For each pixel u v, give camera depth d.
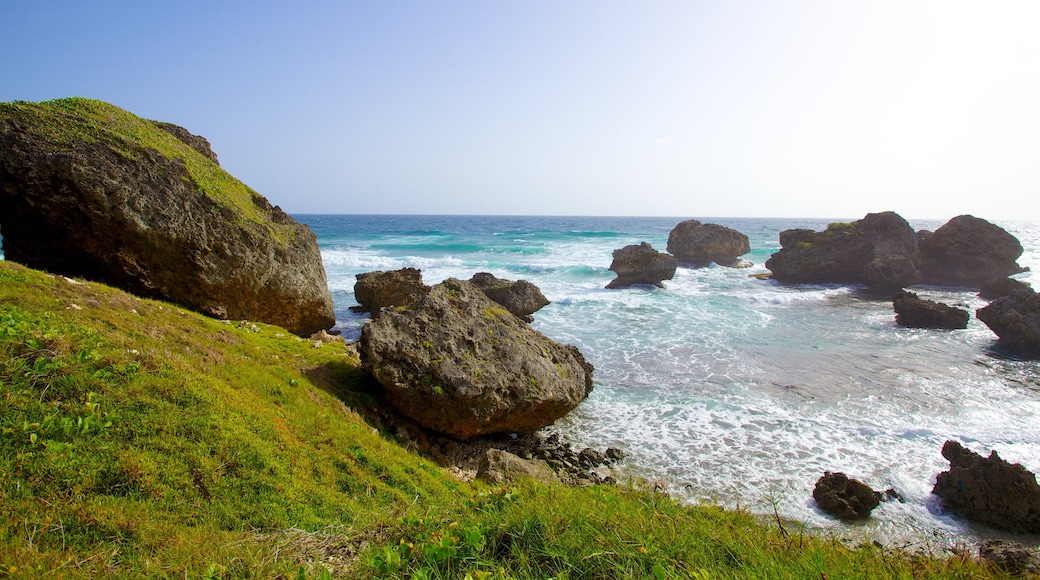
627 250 39.72
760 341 23.58
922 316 28.17
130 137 16.50
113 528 5.11
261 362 11.52
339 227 116.94
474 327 14.05
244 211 18.20
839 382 18.08
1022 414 15.34
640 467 12.29
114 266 14.88
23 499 5.12
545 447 13.20
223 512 6.03
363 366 12.23
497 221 190.12
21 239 14.59
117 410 6.84
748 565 4.71
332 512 6.68
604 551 4.61
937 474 11.88
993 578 4.78
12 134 13.84
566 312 29.50
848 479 10.93
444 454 12.19
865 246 44.06
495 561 4.69
